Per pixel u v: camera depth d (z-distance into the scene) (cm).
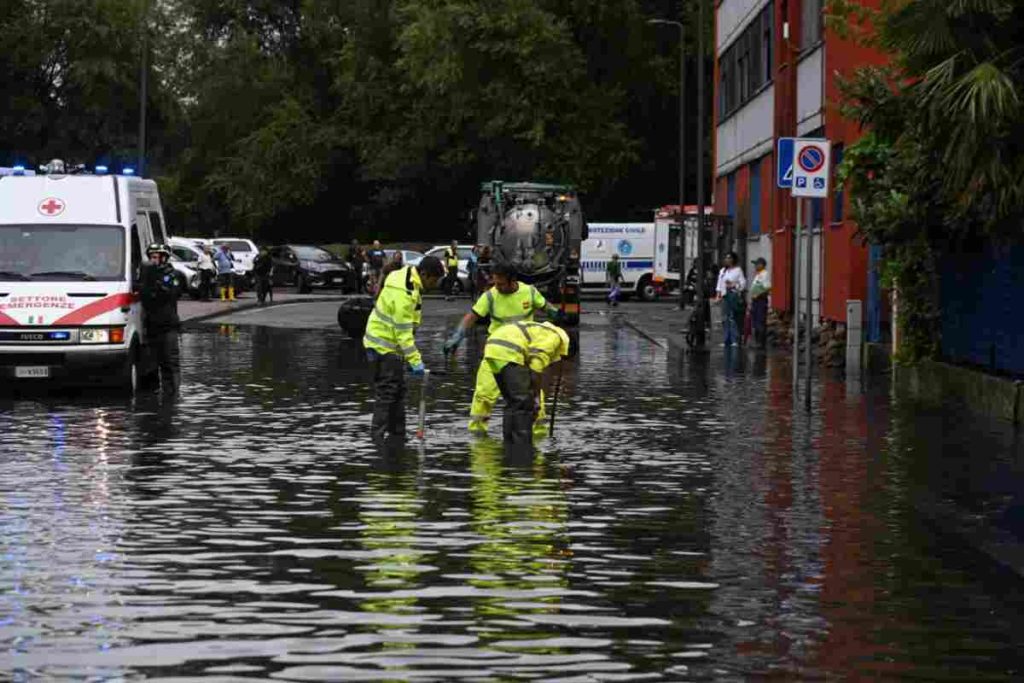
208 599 1198
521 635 1088
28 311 2955
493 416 2633
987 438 2294
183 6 12006
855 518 1605
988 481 1858
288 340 4847
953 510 1623
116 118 9869
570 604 1190
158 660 1011
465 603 1188
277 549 1409
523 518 1588
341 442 2250
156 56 9962
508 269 2395
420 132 10000
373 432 2327
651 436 2341
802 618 1152
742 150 6197
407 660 1014
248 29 11988
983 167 2139
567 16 9431
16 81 9788
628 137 9706
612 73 9706
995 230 2389
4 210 3094
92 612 1152
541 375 2325
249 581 1266
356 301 4972
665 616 1154
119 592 1223
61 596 1208
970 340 2861
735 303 4531
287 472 1925
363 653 1033
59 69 9812
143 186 3322
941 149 2200
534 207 5475
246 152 11231
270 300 7312
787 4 5044
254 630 1096
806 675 992
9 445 2200
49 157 9800
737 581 1286
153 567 1324
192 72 12031
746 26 6056
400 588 1242
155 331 3081
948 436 2319
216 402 2877
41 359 2958
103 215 3103
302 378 3425
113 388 3167
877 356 3616
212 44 12100
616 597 1217
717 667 1007
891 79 2719
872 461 2044
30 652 1032
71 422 2517
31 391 3109
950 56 2169
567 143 9331
